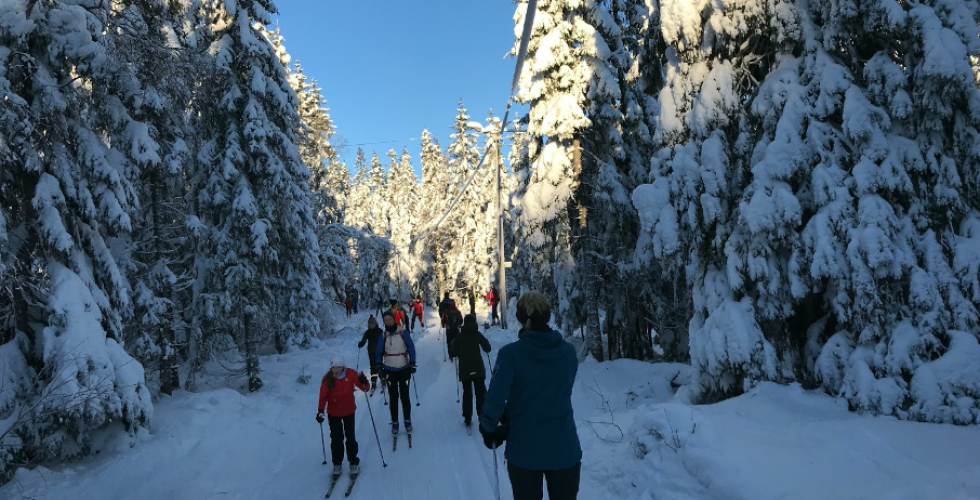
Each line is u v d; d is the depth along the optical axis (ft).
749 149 22.22
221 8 42.65
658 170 26.86
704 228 22.59
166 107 30.94
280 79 47.93
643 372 33.37
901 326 16.96
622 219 42.01
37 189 21.76
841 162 19.04
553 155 43.47
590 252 42.91
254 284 43.78
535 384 9.23
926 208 17.81
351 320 106.32
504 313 74.74
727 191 22.11
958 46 16.30
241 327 46.44
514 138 66.74
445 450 21.88
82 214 23.48
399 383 23.85
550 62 41.42
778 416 16.88
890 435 13.88
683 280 36.19
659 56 29.68
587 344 42.98
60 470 20.74
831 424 15.24
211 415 28.04
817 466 12.63
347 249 83.05
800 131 19.92
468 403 25.22
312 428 27.86
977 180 17.37
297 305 58.44
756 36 22.41
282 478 20.06
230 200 42.93
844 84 18.98
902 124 18.31
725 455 13.99
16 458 19.66
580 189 44.47
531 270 50.93
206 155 41.98
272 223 46.70
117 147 28.35
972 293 16.38
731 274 20.99
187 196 42.04
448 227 145.07
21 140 20.80
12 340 21.93
